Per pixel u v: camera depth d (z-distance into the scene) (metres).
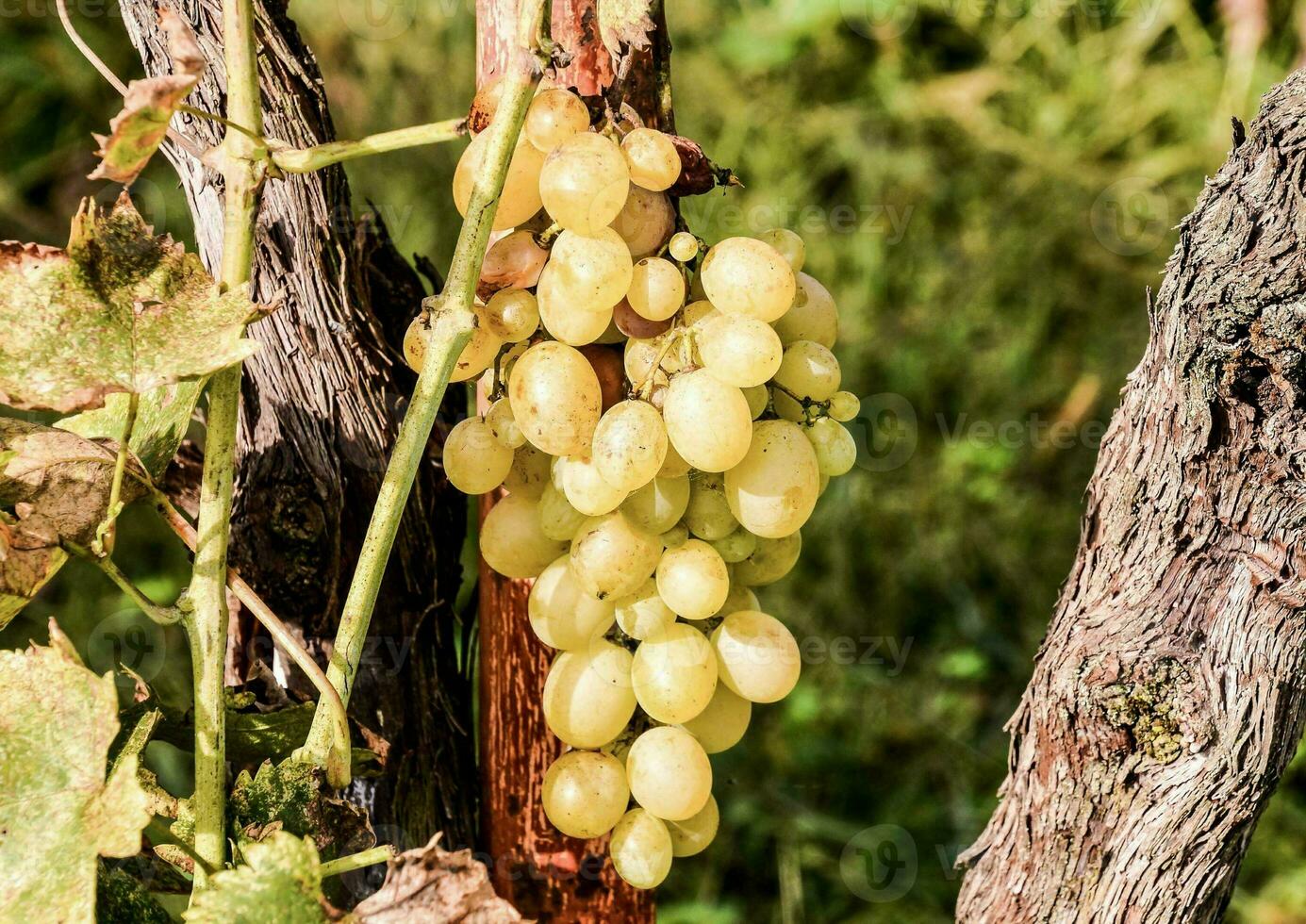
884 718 1.13
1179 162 1.32
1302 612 0.58
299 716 0.60
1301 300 0.56
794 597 1.18
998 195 1.32
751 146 1.30
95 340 0.53
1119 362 1.28
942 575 1.21
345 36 1.17
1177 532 0.59
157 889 0.58
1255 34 1.28
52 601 1.06
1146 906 0.60
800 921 1.00
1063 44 1.37
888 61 1.34
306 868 0.53
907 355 1.27
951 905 1.02
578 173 0.54
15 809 0.52
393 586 0.65
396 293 0.67
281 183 0.63
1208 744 0.59
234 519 0.65
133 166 0.52
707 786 0.59
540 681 0.63
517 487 0.60
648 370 0.57
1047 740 0.61
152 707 0.57
